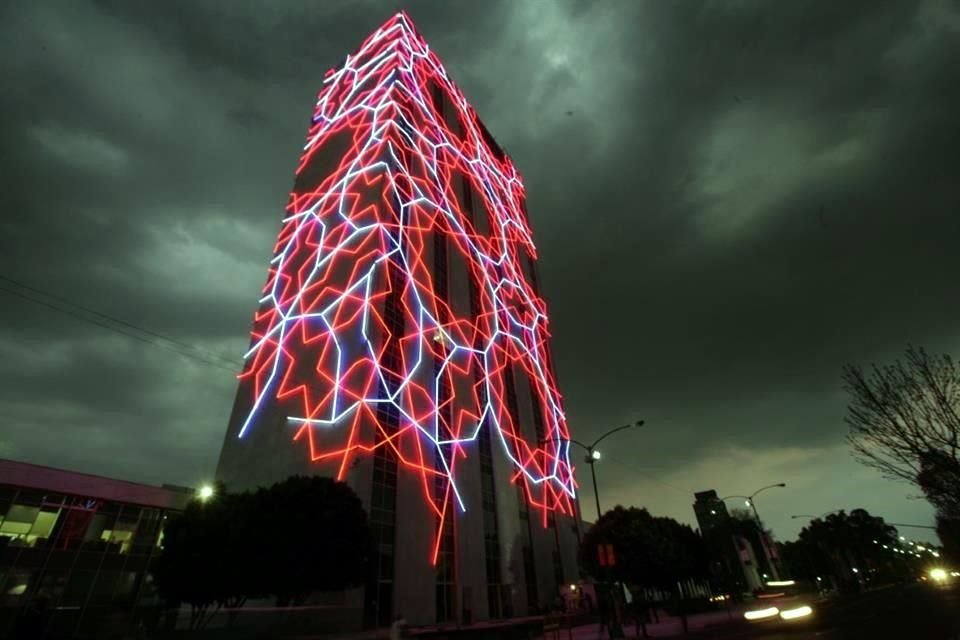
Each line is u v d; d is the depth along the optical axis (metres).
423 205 47.31
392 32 59.94
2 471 28.30
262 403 36.19
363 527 24.28
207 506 23.48
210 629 21.11
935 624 17.81
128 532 32.47
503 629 26.20
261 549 21.56
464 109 69.94
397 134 46.88
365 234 38.91
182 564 21.58
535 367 61.31
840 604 37.41
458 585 33.53
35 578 27.75
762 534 82.19
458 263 50.72
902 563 97.06
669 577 37.12
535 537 46.44
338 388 32.56
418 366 37.94
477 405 44.47
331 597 25.56
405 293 39.59
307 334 37.03
